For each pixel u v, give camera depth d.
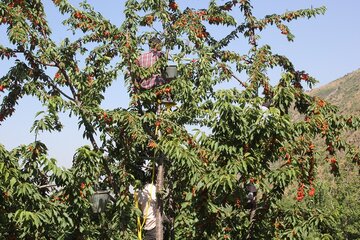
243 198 6.04
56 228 6.64
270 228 6.50
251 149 5.95
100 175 7.44
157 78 7.66
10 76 7.12
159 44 8.02
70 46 7.53
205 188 5.78
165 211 7.82
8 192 5.92
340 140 7.18
